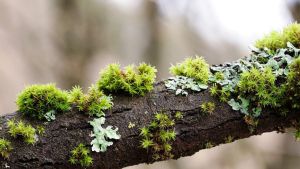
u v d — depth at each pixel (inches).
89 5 59.1
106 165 11.6
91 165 11.5
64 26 55.9
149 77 12.0
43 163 11.2
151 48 59.8
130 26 60.6
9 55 47.9
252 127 12.0
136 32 60.4
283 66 12.1
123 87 11.9
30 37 51.6
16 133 11.2
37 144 11.3
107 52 58.1
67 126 11.5
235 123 11.9
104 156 11.5
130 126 11.6
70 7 57.3
